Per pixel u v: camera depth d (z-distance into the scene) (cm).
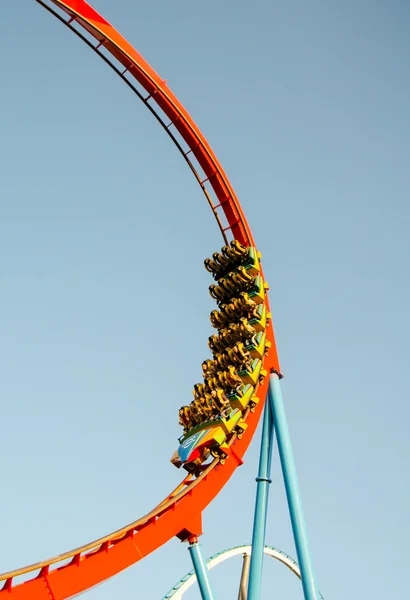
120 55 4000
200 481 3484
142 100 4191
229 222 4544
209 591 3262
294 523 3516
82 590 2852
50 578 2773
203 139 4334
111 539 2972
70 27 3856
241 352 3941
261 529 3678
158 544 3186
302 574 3350
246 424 3784
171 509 3312
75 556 2873
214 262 4528
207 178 4475
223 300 4431
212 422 3725
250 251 4412
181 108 4234
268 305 4397
